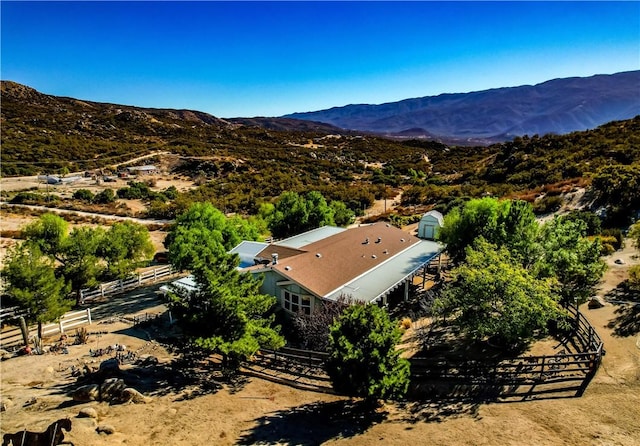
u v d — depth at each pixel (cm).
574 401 1296
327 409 1377
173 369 1702
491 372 1479
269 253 2586
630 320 1773
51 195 7369
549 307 1496
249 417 1316
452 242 2625
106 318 2405
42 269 2020
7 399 1330
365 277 2295
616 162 5075
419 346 1811
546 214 3934
